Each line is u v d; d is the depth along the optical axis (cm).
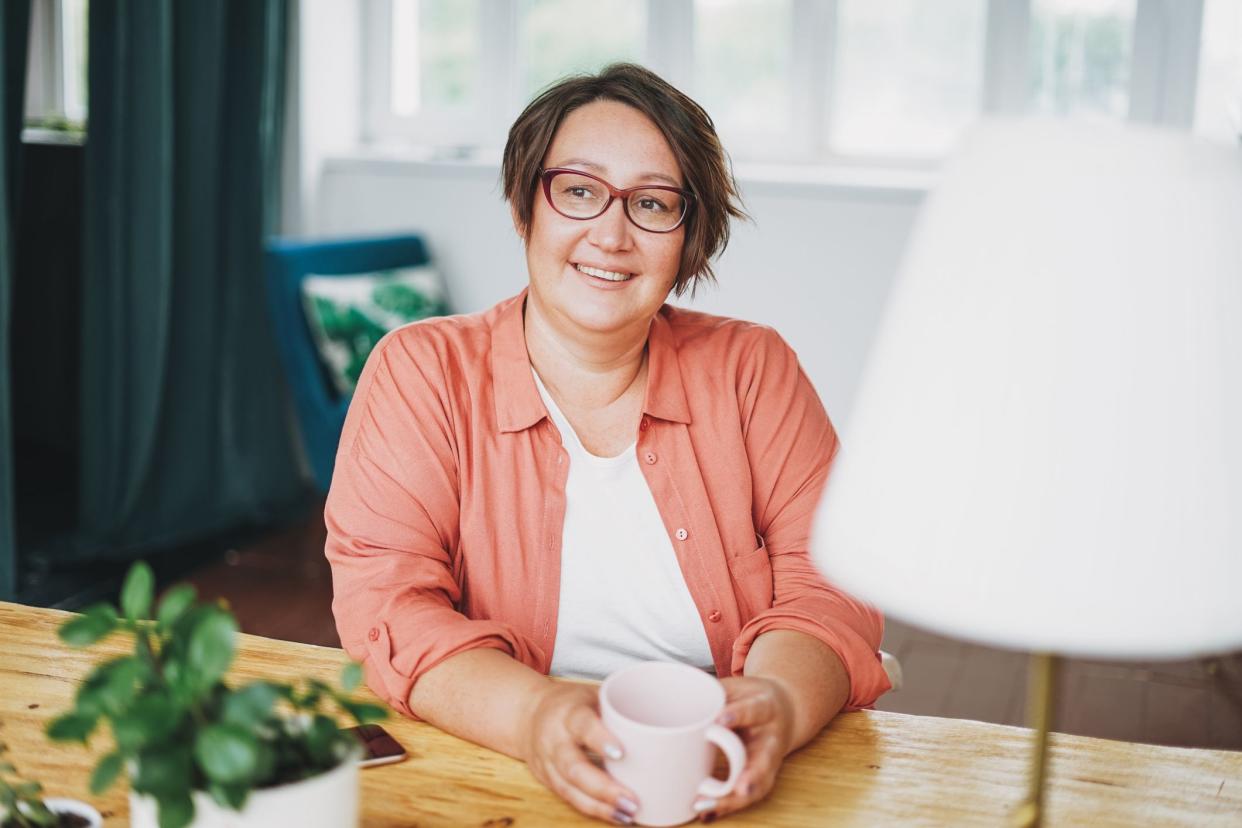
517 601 140
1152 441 63
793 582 141
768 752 103
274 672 123
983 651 314
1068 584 63
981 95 401
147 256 347
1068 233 63
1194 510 63
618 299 138
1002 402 64
